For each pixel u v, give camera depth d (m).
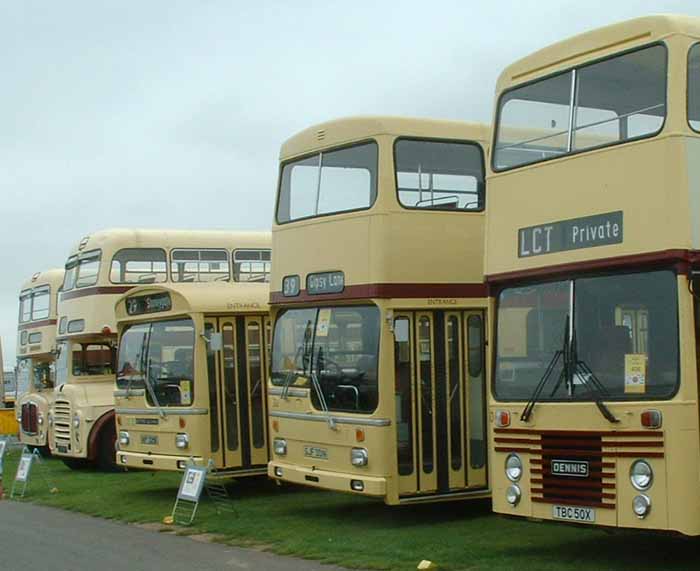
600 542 12.52
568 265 11.05
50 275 29.19
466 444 14.66
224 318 17.78
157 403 18.05
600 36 11.14
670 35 10.39
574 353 10.84
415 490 14.14
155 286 18.14
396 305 14.06
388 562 11.60
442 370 14.54
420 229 14.41
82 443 23.22
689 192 10.16
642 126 10.52
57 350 25.20
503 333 11.72
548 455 10.95
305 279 15.25
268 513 16.06
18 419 28.55
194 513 15.31
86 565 12.34
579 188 11.05
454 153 14.90
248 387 17.89
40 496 19.33
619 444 10.30
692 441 9.91
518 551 12.04
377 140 14.32
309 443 14.98
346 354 14.51
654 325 10.20
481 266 14.94
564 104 11.43
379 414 13.86
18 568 12.31
